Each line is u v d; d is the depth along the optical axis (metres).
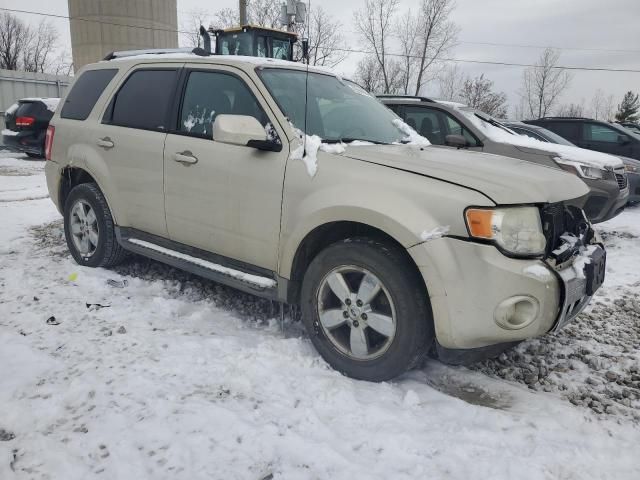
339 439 2.38
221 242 3.59
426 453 2.29
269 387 2.77
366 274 2.88
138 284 4.36
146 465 2.16
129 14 27.61
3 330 3.37
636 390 3.06
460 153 3.43
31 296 4.00
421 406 2.70
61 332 3.37
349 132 3.64
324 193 2.99
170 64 4.16
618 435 2.54
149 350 3.13
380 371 2.87
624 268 5.65
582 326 4.02
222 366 2.95
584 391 3.04
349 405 2.64
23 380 2.75
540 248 2.66
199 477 2.10
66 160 4.74
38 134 14.30
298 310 3.92
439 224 2.63
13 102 19.28
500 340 2.65
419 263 2.65
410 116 7.29
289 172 3.16
